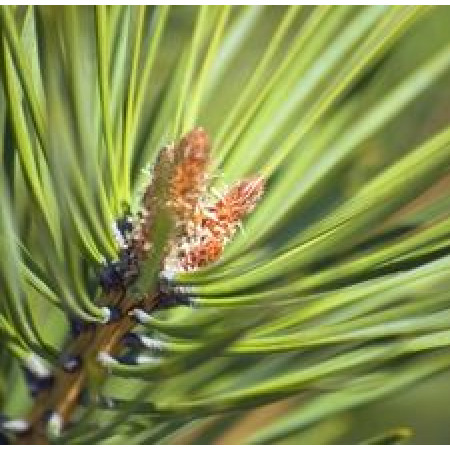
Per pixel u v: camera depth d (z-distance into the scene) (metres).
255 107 0.42
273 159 0.41
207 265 0.41
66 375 0.40
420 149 0.40
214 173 0.41
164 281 0.40
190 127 0.42
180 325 0.40
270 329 0.40
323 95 0.41
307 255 0.40
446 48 0.42
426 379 0.41
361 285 0.41
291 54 0.41
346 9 0.41
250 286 0.40
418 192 0.40
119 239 0.40
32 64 0.40
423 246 0.40
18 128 0.39
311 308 0.40
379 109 0.42
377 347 0.40
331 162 0.42
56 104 0.36
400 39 0.42
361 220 0.40
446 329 0.40
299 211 0.42
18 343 0.40
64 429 0.40
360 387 0.42
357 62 0.41
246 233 0.41
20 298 0.39
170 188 0.39
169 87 0.42
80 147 0.37
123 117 0.41
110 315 0.40
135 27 0.42
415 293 0.40
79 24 0.36
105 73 0.40
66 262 0.39
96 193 0.39
